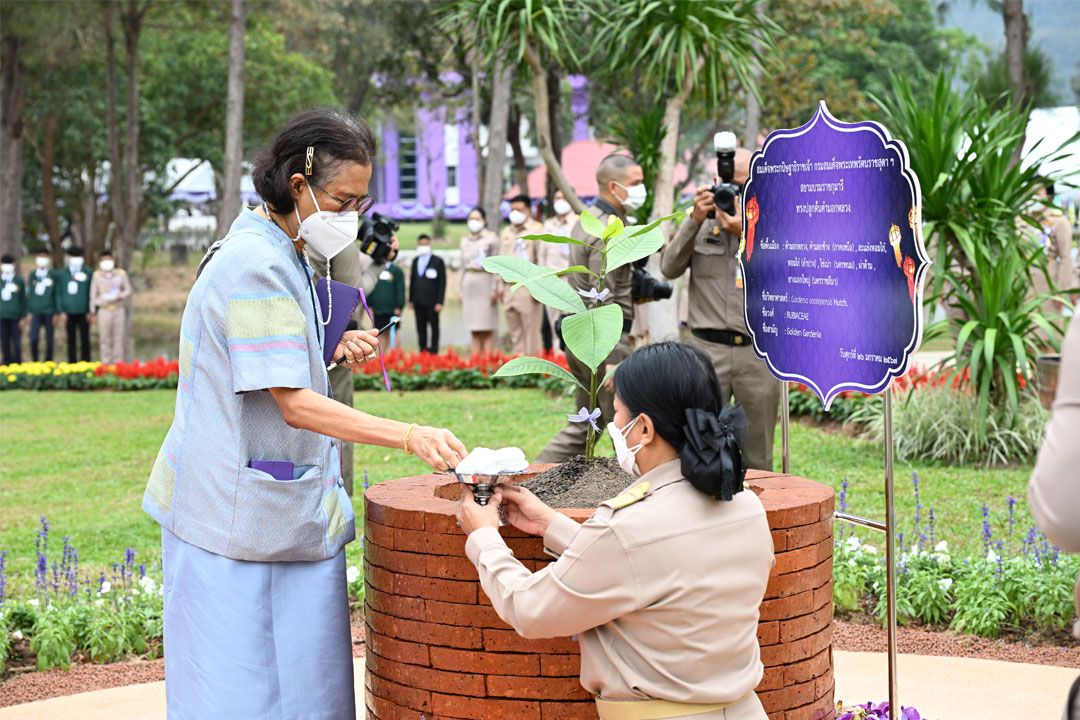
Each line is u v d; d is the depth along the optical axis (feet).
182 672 10.11
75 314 63.26
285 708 10.06
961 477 27.58
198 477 9.99
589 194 83.82
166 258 145.18
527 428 35.99
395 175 185.06
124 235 76.74
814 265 12.71
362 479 28.86
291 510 10.00
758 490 11.28
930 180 29.37
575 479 11.38
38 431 39.06
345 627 10.56
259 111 92.58
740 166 19.56
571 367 20.24
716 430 8.58
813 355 12.86
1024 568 17.26
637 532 8.52
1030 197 30.58
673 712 8.64
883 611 17.06
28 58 75.41
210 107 94.32
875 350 11.95
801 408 36.04
